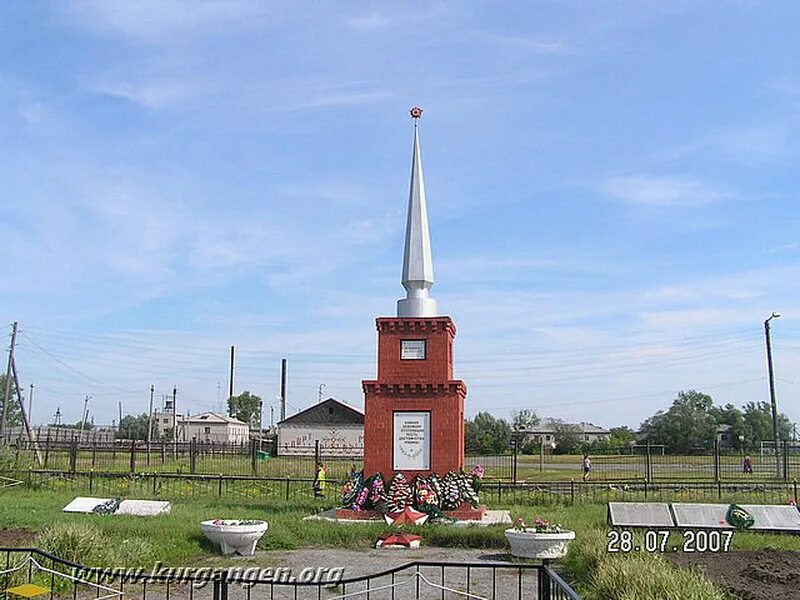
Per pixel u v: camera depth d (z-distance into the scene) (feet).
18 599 36.58
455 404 74.79
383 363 76.59
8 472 98.48
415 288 80.23
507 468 165.17
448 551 57.31
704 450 196.85
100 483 98.27
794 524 59.26
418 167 83.56
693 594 33.68
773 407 162.81
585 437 341.41
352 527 62.64
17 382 178.91
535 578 47.19
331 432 257.96
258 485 99.86
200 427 355.77
